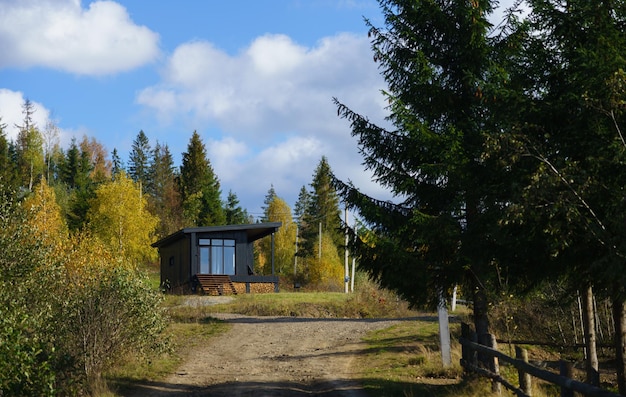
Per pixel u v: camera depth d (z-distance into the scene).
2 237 14.38
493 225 12.35
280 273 88.56
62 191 84.75
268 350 21.80
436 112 14.76
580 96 11.42
